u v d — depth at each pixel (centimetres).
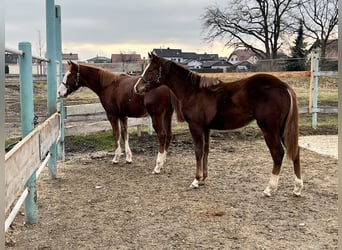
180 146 679
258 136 764
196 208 363
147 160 581
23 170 227
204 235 300
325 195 398
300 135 765
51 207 371
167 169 524
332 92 1361
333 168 511
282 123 380
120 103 538
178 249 276
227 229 312
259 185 439
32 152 257
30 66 309
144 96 505
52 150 470
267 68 1917
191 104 423
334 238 292
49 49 448
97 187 440
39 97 1107
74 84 556
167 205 373
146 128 838
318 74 804
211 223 325
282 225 319
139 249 276
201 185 441
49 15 445
